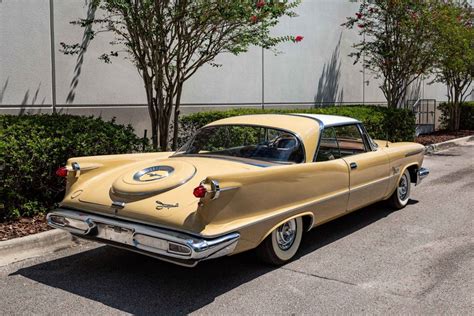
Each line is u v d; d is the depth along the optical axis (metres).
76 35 8.84
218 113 10.27
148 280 4.54
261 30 7.91
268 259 4.75
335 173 5.38
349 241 5.73
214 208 3.93
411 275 4.65
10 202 5.78
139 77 9.88
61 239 5.46
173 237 3.82
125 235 4.14
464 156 13.42
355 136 6.11
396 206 7.16
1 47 7.86
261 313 3.86
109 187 4.57
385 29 14.88
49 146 6.02
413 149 7.30
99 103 9.27
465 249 5.41
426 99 20.36
